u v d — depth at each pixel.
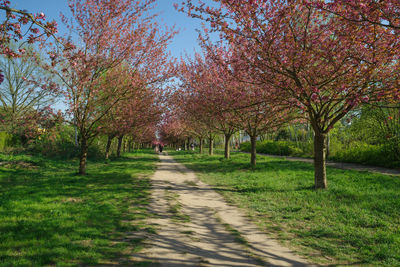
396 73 7.91
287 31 8.69
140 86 13.62
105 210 7.34
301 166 18.83
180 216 7.56
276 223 7.29
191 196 10.48
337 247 5.54
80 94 12.65
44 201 7.88
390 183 11.21
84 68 11.63
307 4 6.91
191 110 21.69
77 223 5.97
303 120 16.09
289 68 9.17
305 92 8.93
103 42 12.94
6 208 6.84
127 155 35.09
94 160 25.42
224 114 16.89
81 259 4.25
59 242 4.83
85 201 8.36
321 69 9.19
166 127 43.69
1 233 5.09
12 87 26.14
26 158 19.86
